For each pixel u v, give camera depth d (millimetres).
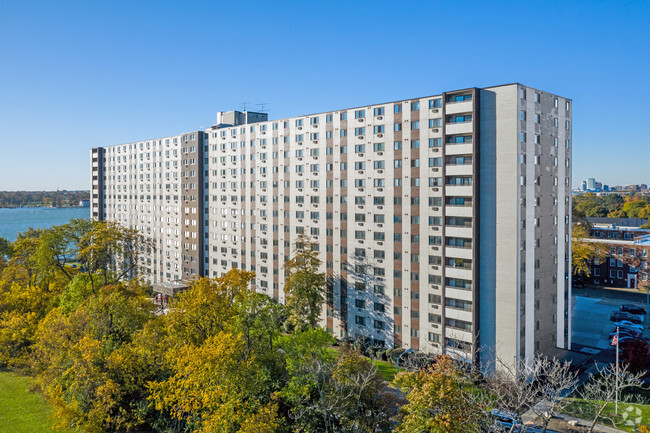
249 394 44969
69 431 51781
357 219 75625
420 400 37000
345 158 77125
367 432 42812
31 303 76438
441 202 64938
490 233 60625
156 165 123000
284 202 88250
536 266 62719
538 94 62750
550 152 65688
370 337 74375
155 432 51094
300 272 76375
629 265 117812
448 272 63844
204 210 109625
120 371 52469
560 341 69188
